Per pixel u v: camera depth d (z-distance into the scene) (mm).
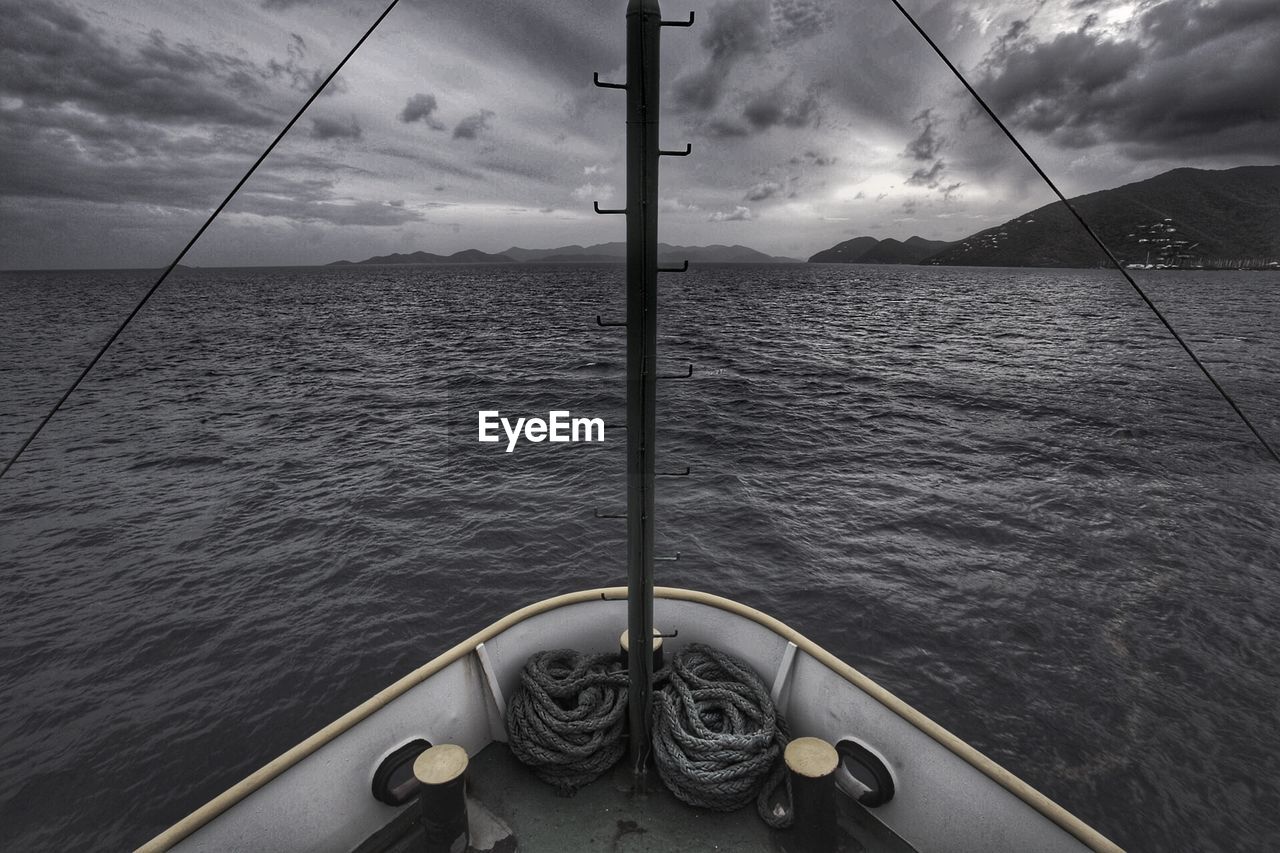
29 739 8703
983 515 15477
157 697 9461
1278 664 9969
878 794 3867
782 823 3951
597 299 93875
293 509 15992
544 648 4832
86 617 11430
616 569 13016
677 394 28859
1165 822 7379
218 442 21922
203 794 7863
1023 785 3363
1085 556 13422
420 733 4148
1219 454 19906
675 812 4105
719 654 4633
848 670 4145
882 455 20156
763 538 14266
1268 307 77812
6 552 13875
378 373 34281
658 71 2594
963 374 34125
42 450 21156
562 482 17625
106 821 7531
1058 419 24469
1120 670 9867
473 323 59844
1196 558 13289
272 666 10109
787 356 40406
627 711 4363
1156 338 49031
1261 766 8094
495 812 4113
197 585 12453
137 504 16453
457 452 20375
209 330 57375
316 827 3625
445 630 11031
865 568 12938
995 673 9820
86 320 68188
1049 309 81250
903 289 135000
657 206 2779
